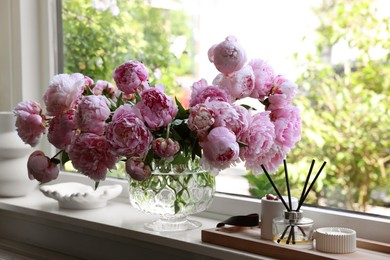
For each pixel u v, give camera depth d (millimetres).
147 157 1098
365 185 2193
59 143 1093
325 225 1327
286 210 1188
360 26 2266
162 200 1294
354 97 2279
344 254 1103
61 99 1074
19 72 1832
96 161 1025
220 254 1204
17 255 1626
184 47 2258
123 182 1711
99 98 1049
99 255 1513
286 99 1071
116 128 1001
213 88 1044
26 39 1829
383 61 2244
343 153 2230
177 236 1309
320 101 2266
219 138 971
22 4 1811
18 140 1670
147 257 1410
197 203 1313
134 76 1118
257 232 1270
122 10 2094
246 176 1567
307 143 2223
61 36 1893
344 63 2285
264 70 1101
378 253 1122
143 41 2164
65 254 1587
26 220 1672
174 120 1151
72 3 1919
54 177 1137
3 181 1701
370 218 1269
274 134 1033
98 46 2000
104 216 1510
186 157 1203
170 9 2303
